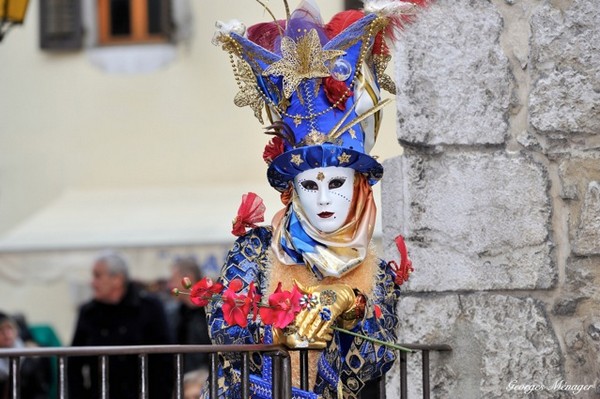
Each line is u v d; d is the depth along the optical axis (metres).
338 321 10.23
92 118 31.06
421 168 12.11
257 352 10.13
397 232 12.27
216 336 10.07
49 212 29.23
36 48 31.38
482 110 12.05
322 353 10.28
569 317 11.95
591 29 11.97
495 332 11.98
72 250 26.56
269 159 10.70
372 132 10.78
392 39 11.05
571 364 11.92
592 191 11.90
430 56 12.10
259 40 10.85
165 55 30.77
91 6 31.23
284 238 10.31
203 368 18.80
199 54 30.62
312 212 10.19
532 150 12.03
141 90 30.83
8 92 31.41
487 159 12.05
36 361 19.92
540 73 12.01
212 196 29.28
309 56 10.30
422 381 11.98
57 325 26.66
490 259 11.99
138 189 30.44
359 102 10.51
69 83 31.20
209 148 30.36
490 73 12.06
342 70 10.40
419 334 12.10
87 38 31.20
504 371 11.94
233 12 30.38
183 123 30.58
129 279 18.75
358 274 10.46
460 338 12.03
